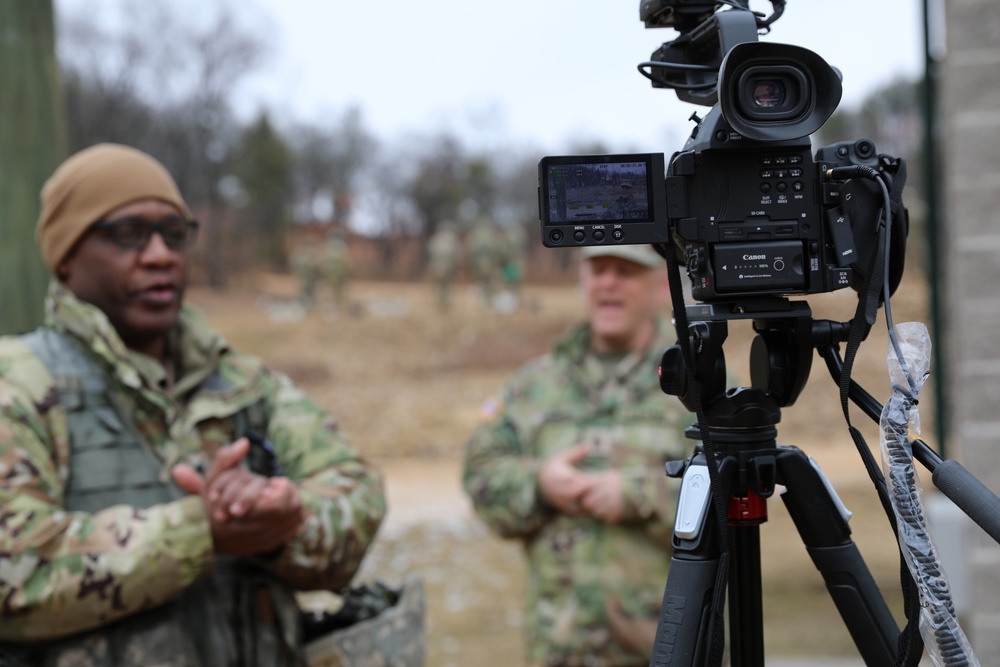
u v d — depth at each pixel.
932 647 1.22
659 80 1.56
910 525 1.23
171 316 2.15
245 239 45.94
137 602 1.85
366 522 2.14
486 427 3.02
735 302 1.41
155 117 41.38
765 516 1.46
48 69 3.15
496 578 6.58
